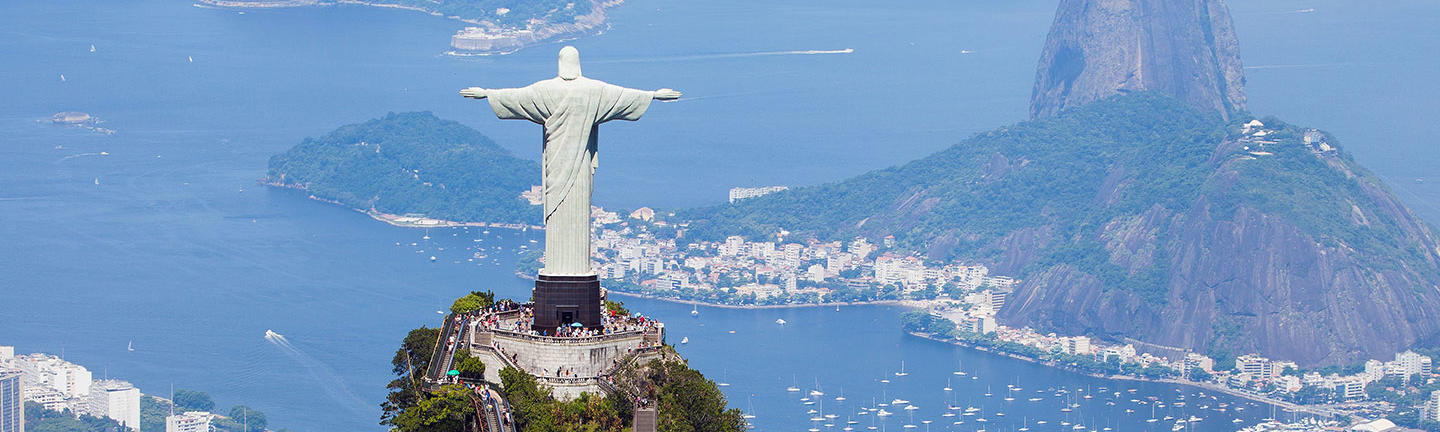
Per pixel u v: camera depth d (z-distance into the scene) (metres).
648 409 185.38
